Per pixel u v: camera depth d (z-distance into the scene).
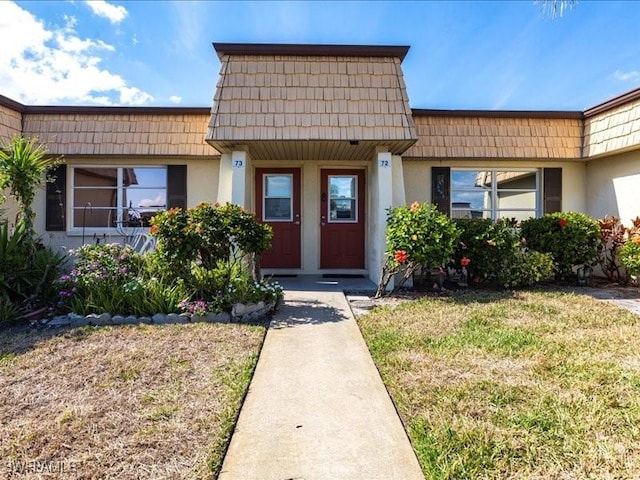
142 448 2.29
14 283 4.97
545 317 4.83
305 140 6.32
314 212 8.38
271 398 2.93
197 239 5.16
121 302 4.88
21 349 3.84
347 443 2.38
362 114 6.42
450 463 2.13
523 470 2.07
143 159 7.69
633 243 6.56
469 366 3.36
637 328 4.39
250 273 5.74
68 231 7.56
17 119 7.29
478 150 7.82
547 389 2.93
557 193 8.19
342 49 6.61
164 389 3.01
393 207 7.04
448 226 6.13
